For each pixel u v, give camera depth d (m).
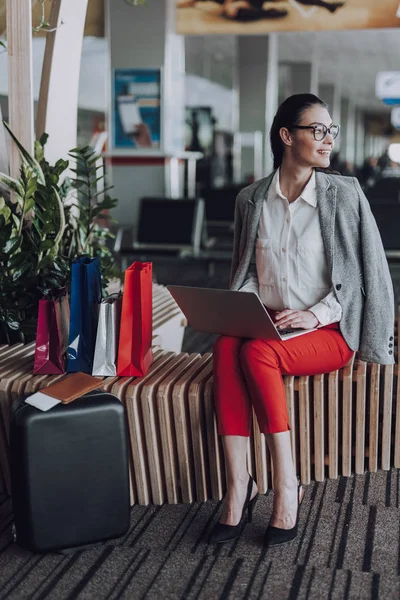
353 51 17.95
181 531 2.54
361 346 2.61
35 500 2.31
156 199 8.09
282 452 2.39
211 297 2.49
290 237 2.60
